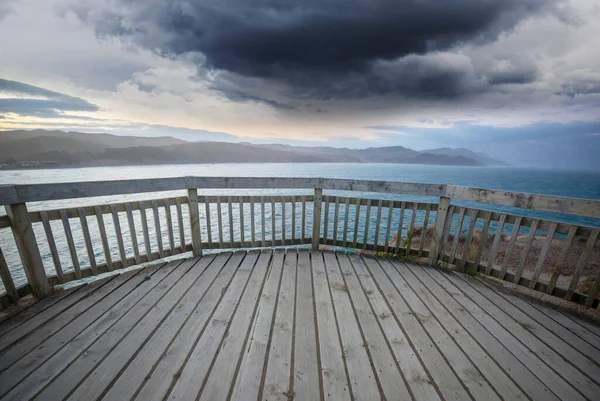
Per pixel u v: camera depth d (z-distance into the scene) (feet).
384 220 76.33
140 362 6.03
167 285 9.48
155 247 51.52
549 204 8.93
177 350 6.41
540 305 8.95
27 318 7.59
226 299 8.66
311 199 12.65
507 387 5.66
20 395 5.21
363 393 5.36
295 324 7.48
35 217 8.34
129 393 5.26
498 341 7.10
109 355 6.24
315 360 6.19
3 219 7.89
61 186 8.63
